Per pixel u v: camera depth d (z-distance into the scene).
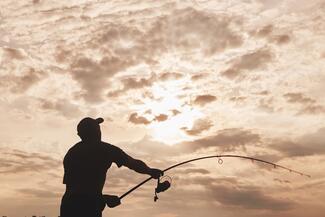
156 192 3.95
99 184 3.73
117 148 3.83
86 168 3.71
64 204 3.70
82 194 3.66
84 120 3.92
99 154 3.76
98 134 3.90
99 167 3.73
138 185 4.02
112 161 3.79
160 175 3.92
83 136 3.88
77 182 3.71
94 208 3.67
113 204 3.82
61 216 3.70
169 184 3.95
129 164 3.79
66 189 3.77
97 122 3.95
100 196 3.73
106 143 3.86
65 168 3.81
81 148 3.81
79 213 3.63
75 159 3.77
